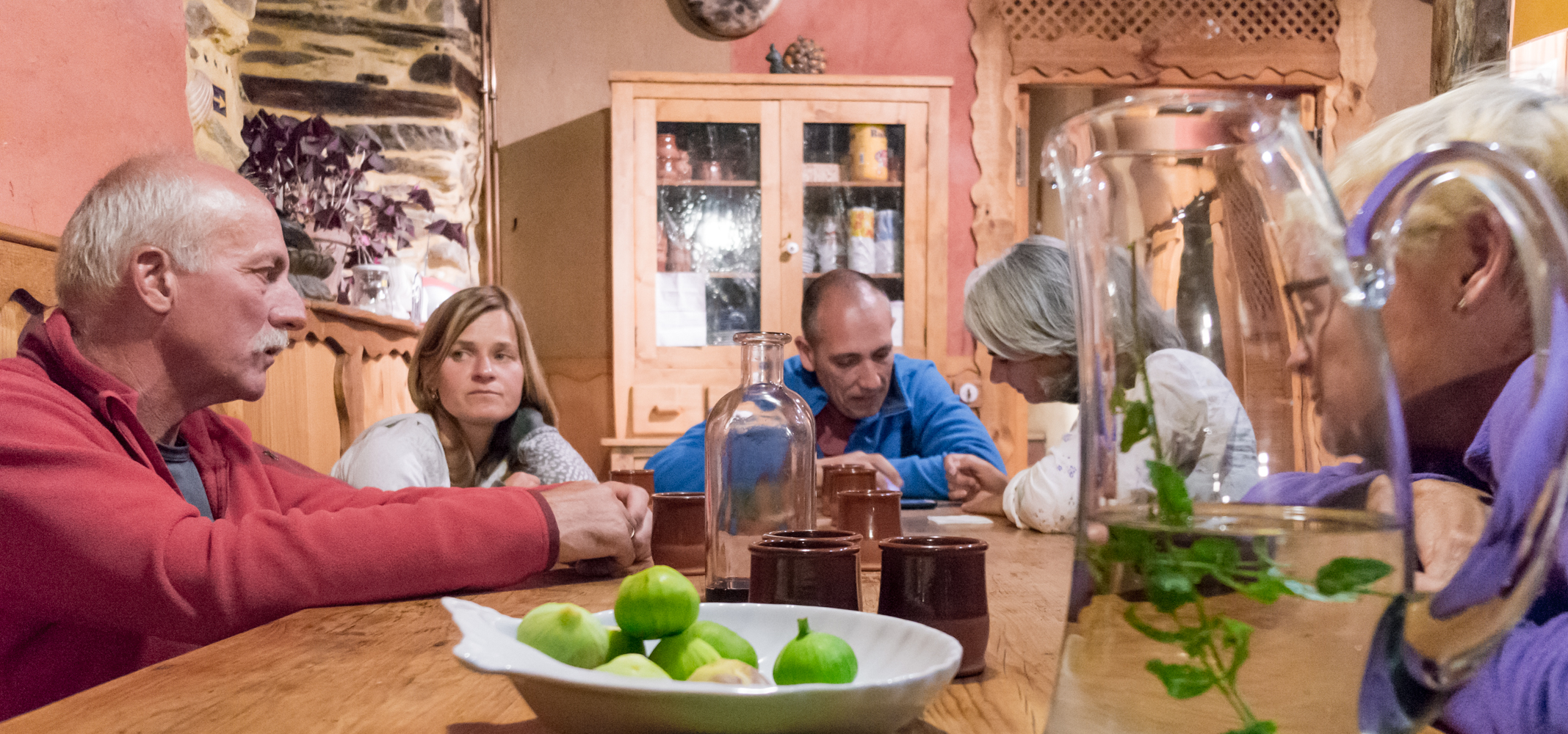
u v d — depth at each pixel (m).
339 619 0.89
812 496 0.99
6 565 0.91
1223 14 4.03
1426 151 0.41
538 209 4.01
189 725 0.56
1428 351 0.68
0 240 1.41
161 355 1.19
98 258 1.15
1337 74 4.05
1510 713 0.58
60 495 0.91
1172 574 0.37
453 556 0.98
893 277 3.87
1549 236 0.39
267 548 0.93
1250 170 0.42
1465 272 0.66
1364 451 0.39
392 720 0.57
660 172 3.79
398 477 1.86
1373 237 0.42
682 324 3.81
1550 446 0.38
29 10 1.69
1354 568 0.36
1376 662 0.37
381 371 2.84
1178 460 0.39
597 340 4.02
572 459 2.16
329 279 3.01
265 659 0.73
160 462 1.13
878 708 0.47
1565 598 0.60
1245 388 0.39
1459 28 2.11
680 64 4.04
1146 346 0.40
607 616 0.63
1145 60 4.03
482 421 2.10
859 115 3.81
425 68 3.61
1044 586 1.03
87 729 0.55
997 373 2.19
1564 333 0.39
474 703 0.61
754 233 3.83
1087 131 0.45
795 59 3.95
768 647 0.64
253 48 3.51
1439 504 0.57
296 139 2.97
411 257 3.53
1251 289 0.40
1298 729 0.36
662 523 1.11
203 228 1.18
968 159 4.06
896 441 2.64
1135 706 0.38
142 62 2.06
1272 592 0.36
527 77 4.01
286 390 2.11
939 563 0.67
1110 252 0.42
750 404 0.98
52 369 1.12
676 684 0.45
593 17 4.01
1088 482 0.42
